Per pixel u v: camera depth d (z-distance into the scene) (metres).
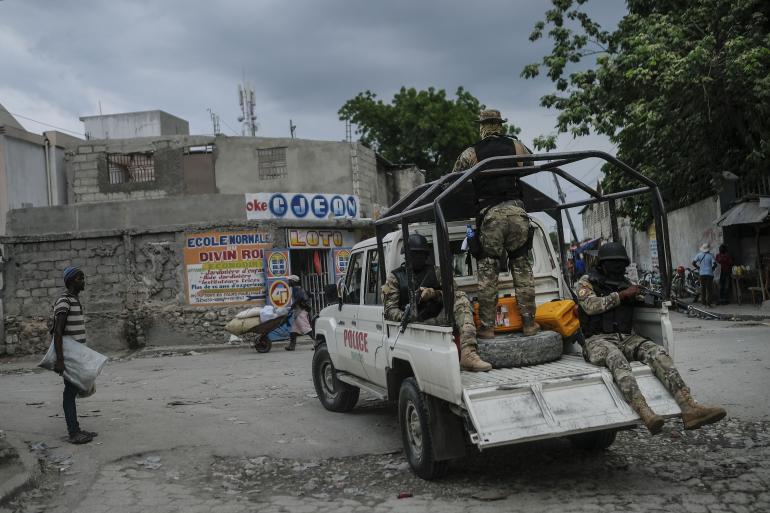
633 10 20.42
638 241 33.41
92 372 6.79
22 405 9.37
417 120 38.69
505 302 5.93
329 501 5.00
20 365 17.00
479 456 5.95
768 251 19.39
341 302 7.75
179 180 21.16
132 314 18.53
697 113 18.58
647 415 4.73
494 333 5.80
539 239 6.85
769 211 17.38
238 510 4.86
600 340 5.39
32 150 23.17
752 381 8.32
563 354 6.00
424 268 6.10
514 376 5.02
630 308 5.59
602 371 5.01
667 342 5.25
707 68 16.88
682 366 9.76
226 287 18.72
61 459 6.21
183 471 5.89
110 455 6.35
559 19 20.22
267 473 5.82
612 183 22.16
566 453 5.89
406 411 5.62
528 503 4.67
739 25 17.64
